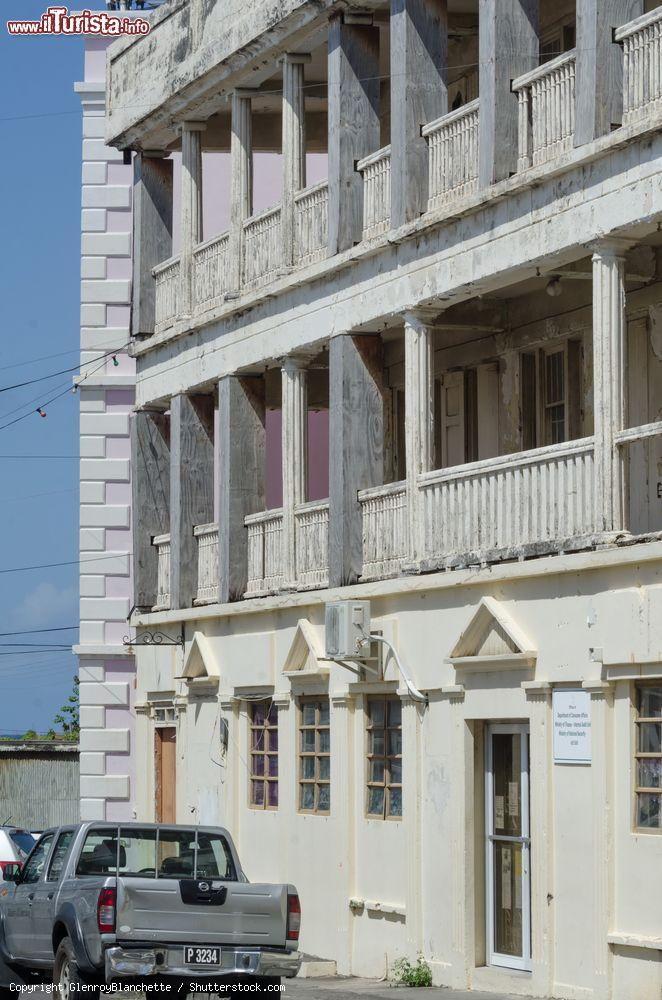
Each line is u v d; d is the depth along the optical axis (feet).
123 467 116.37
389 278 77.10
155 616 100.53
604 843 60.54
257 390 92.99
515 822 68.08
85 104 118.32
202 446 98.84
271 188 119.55
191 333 97.09
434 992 67.62
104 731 115.03
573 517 63.77
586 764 62.18
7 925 66.18
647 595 59.21
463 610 70.49
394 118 76.28
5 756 147.23
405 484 75.72
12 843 99.14
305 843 82.74
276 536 88.33
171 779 101.50
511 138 68.95
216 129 104.01
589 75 62.64
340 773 79.20
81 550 116.37
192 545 98.22
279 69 89.56
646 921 58.65
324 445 114.11
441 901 70.95
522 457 66.69
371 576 78.33
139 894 56.65
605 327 62.44
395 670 75.00
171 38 97.19
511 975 66.28
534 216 66.64
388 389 96.43
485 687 68.64
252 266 90.68
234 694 91.35
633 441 61.26
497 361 85.10
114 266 117.39
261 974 57.31
